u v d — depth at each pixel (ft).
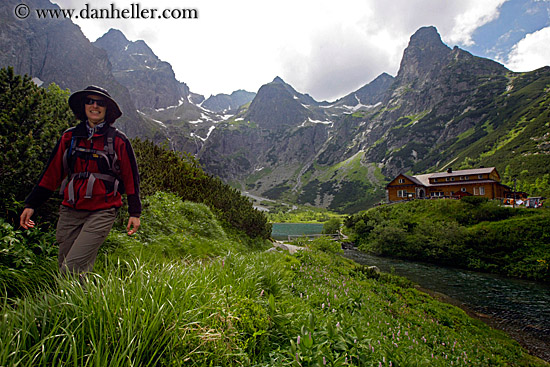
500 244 110.32
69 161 8.89
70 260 8.00
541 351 43.47
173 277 8.64
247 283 11.68
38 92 16.71
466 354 28.04
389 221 160.15
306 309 13.02
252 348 8.22
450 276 95.81
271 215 536.83
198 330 6.92
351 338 9.64
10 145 14.12
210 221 36.88
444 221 142.41
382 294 40.24
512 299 70.85
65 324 6.05
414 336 25.81
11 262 10.31
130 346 5.89
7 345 4.85
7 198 13.65
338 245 81.25
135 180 9.76
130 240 17.90
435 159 604.49
